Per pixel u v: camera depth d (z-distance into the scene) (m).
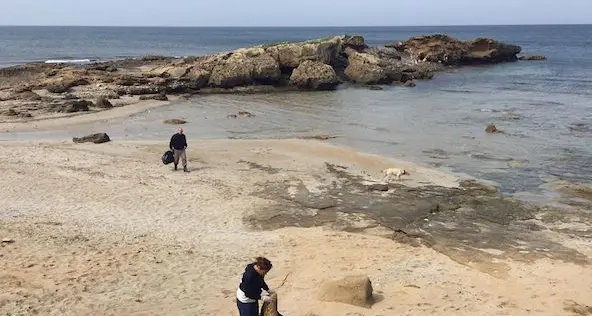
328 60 52.12
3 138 26.19
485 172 21.06
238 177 19.83
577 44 129.38
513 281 11.80
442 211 16.69
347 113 34.81
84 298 9.96
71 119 31.44
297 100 40.94
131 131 28.67
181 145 20.08
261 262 7.83
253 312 7.84
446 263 12.75
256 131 28.88
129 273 11.27
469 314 9.94
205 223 15.10
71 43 140.12
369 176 20.30
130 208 15.99
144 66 63.66
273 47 49.84
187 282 11.06
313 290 10.82
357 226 15.27
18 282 10.33
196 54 101.06
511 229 15.26
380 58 62.38
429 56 72.06
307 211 16.41
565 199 17.91
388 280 11.49
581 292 11.30
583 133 28.25
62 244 12.66
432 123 31.28
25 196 16.53
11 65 69.75
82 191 17.34
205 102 39.53
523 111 35.50
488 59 75.81
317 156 23.11
